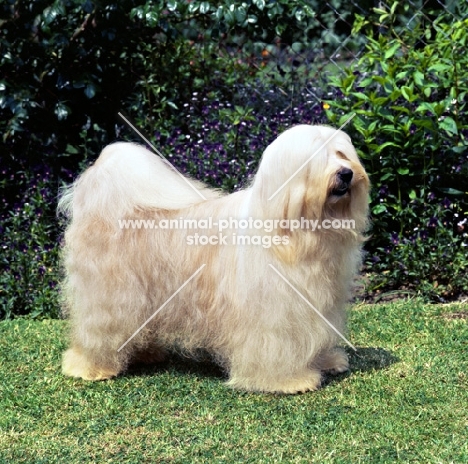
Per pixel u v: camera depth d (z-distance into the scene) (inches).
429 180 97.3
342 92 101.4
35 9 101.6
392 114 98.3
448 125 93.2
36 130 107.2
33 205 99.4
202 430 63.3
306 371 69.9
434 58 97.0
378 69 104.0
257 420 64.7
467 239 96.5
